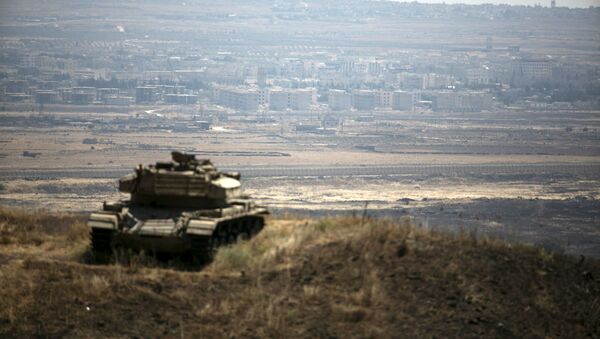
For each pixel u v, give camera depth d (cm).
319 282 11262
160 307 10894
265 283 11306
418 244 12125
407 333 10538
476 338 10575
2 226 14350
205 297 11075
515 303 11300
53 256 12756
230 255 12081
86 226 14038
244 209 13088
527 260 12288
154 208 13062
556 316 11275
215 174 13350
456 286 11325
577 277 12194
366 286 11156
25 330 10569
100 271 11644
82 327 10594
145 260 12244
